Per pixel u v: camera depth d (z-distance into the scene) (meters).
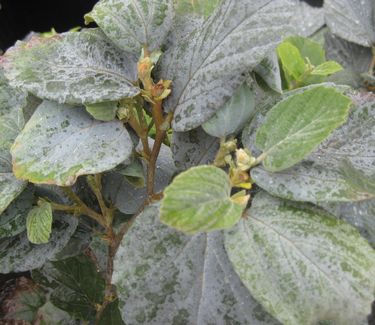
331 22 0.56
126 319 0.26
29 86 0.27
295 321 0.23
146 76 0.28
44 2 0.86
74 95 0.27
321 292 0.23
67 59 0.29
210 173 0.23
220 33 0.27
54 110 0.28
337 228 0.25
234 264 0.24
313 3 0.69
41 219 0.29
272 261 0.24
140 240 0.26
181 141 0.30
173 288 0.26
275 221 0.25
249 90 0.28
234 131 0.28
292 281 0.24
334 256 0.24
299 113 0.25
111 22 0.28
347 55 0.59
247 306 0.26
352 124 0.28
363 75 0.53
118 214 0.36
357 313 0.23
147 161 0.31
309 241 0.24
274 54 0.30
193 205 0.22
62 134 0.28
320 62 0.44
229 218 0.23
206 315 0.26
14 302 0.40
